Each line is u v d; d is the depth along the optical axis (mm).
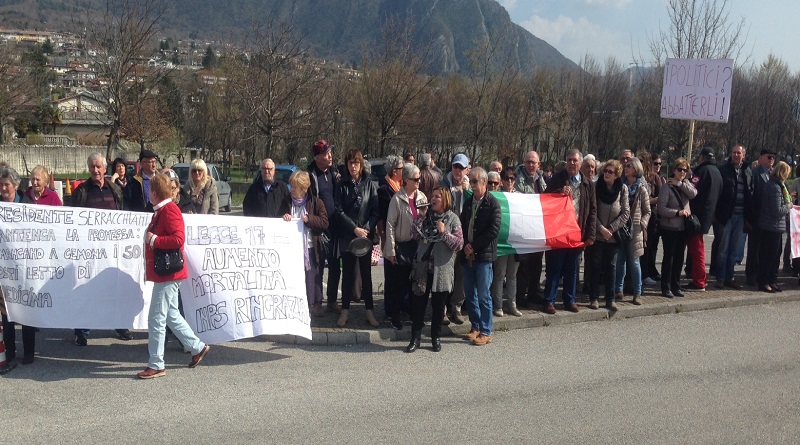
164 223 6195
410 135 29797
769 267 10211
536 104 40531
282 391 5918
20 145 43781
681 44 18516
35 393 5770
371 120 28453
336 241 7984
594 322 8609
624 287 9867
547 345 7547
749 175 10359
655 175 10211
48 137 51531
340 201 7887
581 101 44312
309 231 7812
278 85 23656
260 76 23875
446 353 7180
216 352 7055
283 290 7172
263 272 7121
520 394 5980
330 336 7414
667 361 7055
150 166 8039
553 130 39562
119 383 6047
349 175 7918
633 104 46938
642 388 6219
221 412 5410
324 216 7707
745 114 45219
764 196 10109
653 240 10383
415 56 29344
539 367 6758
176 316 6371
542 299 9164
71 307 6695
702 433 5250
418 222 7168
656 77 36750
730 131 44875
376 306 8922
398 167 8281
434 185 8445
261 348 7230
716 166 9977
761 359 7191
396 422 5277
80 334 7141
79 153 44562
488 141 35406
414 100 29375
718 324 8617
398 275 7629
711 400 5965
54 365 6523
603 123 46562
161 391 5863
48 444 4766
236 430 5062
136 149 31438
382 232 8242
